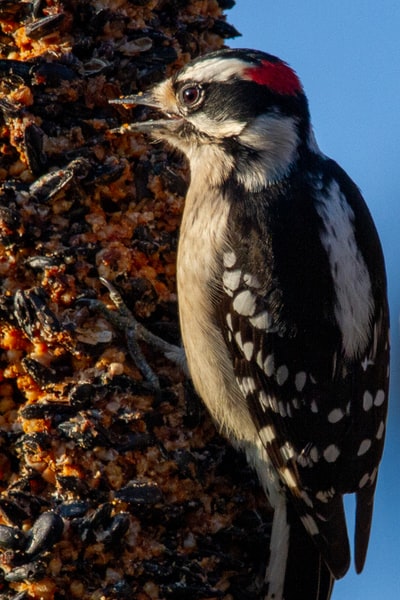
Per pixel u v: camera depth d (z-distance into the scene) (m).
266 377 8.02
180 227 7.98
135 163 7.74
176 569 7.05
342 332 7.97
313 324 7.93
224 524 7.56
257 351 8.02
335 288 8.00
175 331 8.05
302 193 8.29
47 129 7.28
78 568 6.62
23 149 7.14
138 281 7.50
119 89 7.76
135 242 7.62
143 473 7.05
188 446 7.48
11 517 6.59
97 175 7.31
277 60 8.58
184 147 8.30
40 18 7.34
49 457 6.76
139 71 7.91
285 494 7.93
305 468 7.89
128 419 7.04
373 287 8.30
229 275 8.08
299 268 7.98
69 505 6.65
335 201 8.38
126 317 7.41
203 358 8.03
